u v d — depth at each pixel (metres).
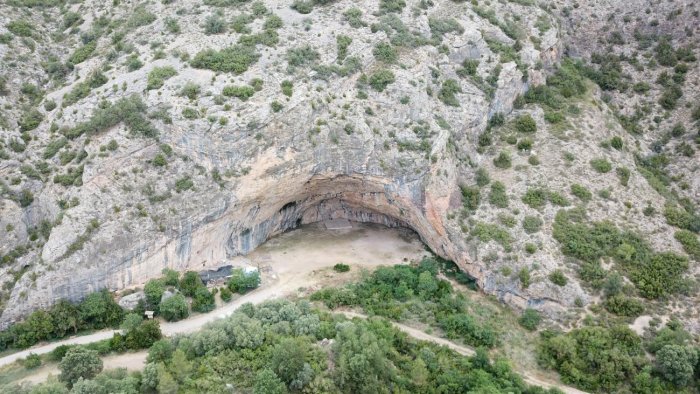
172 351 49.88
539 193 67.94
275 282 65.44
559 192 67.94
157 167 62.16
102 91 66.88
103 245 57.59
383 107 69.19
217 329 51.09
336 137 66.25
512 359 55.22
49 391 42.84
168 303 56.97
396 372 50.78
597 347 53.91
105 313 56.44
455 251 66.62
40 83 74.06
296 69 68.19
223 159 62.44
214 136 62.03
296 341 49.03
